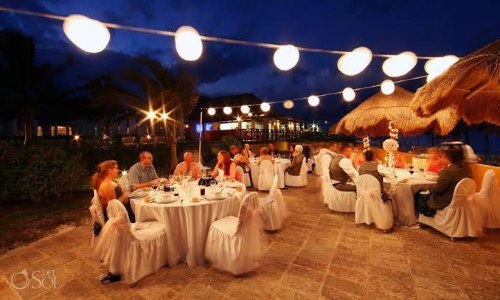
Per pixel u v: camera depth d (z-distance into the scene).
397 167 7.12
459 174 4.18
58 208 6.34
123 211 3.08
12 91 16.17
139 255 3.20
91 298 2.94
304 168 8.58
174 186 4.53
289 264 3.60
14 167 6.41
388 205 4.70
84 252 4.01
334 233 4.64
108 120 23.33
